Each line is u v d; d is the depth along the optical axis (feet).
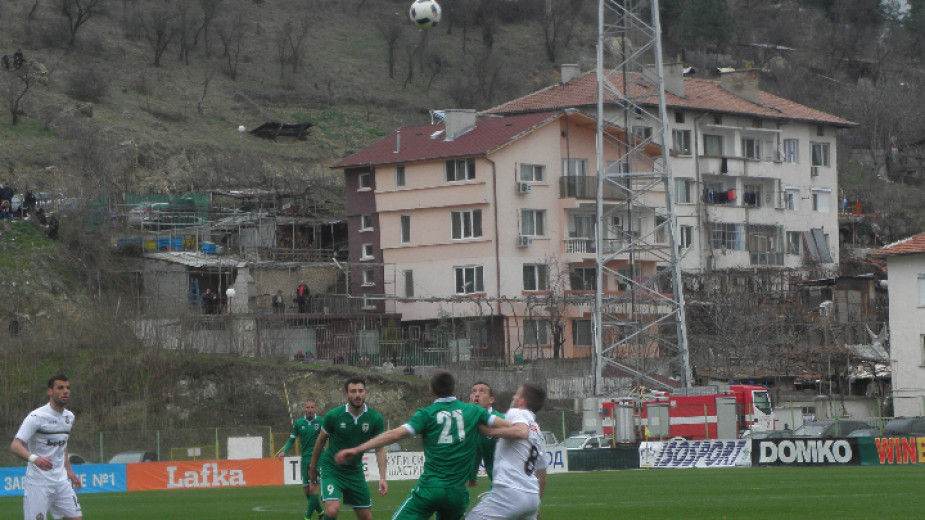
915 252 425.28
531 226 499.92
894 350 433.07
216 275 488.85
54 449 110.83
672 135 573.74
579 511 165.99
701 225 574.97
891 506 162.61
